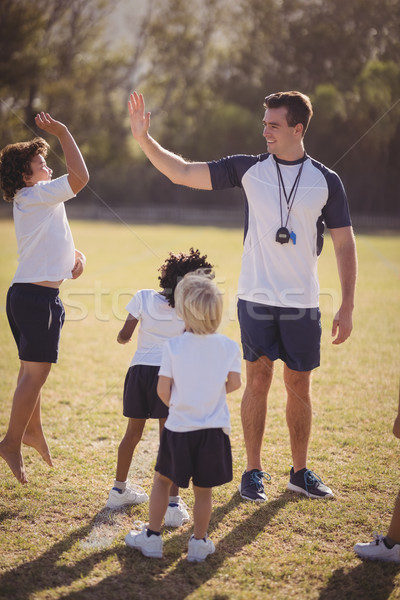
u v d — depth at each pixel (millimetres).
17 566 2404
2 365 5281
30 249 2879
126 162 38188
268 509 2932
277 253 3051
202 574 2389
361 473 3309
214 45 37594
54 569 2395
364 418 4156
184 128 37031
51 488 3088
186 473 2471
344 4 31062
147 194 37812
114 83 37375
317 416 4184
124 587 2291
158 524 2527
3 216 28703
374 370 5305
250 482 3098
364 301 8586
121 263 12273
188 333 2570
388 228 27750
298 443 3141
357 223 30484
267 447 3680
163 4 36719
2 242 16172
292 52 33312
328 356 5746
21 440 2928
